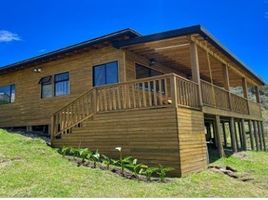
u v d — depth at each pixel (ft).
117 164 34.17
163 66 55.88
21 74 62.34
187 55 48.60
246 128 97.45
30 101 59.26
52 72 55.98
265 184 32.04
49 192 22.44
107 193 23.24
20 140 41.11
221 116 51.39
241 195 25.80
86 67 50.44
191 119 35.12
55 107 54.34
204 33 37.35
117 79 45.70
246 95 66.90
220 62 53.57
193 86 37.88
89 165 32.76
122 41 43.09
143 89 34.71
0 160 29.78
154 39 39.75
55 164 31.68
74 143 39.96
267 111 141.28
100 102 38.40
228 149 62.59
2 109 65.00
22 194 21.63
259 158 52.21
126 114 35.55
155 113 33.22
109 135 36.68
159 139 32.48
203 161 36.32
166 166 31.48
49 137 50.44
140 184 26.99
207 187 27.66
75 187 24.21
